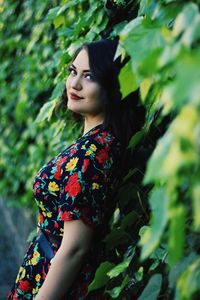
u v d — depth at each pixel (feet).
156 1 5.31
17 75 15.47
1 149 16.60
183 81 3.15
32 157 13.84
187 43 3.83
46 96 13.55
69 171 6.79
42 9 13.15
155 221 3.88
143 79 4.80
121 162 7.06
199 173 3.49
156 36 4.42
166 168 3.37
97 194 6.75
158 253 6.09
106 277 6.77
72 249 6.73
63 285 6.79
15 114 14.99
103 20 8.23
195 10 4.01
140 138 6.59
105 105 6.96
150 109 6.24
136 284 7.13
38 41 13.62
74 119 8.71
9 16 15.61
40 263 7.23
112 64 6.88
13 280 15.39
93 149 6.81
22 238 15.72
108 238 7.03
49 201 7.04
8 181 16.51
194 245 5.24
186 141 3.28
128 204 7.46
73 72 7.17
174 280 5.18
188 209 4.89
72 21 9.46
